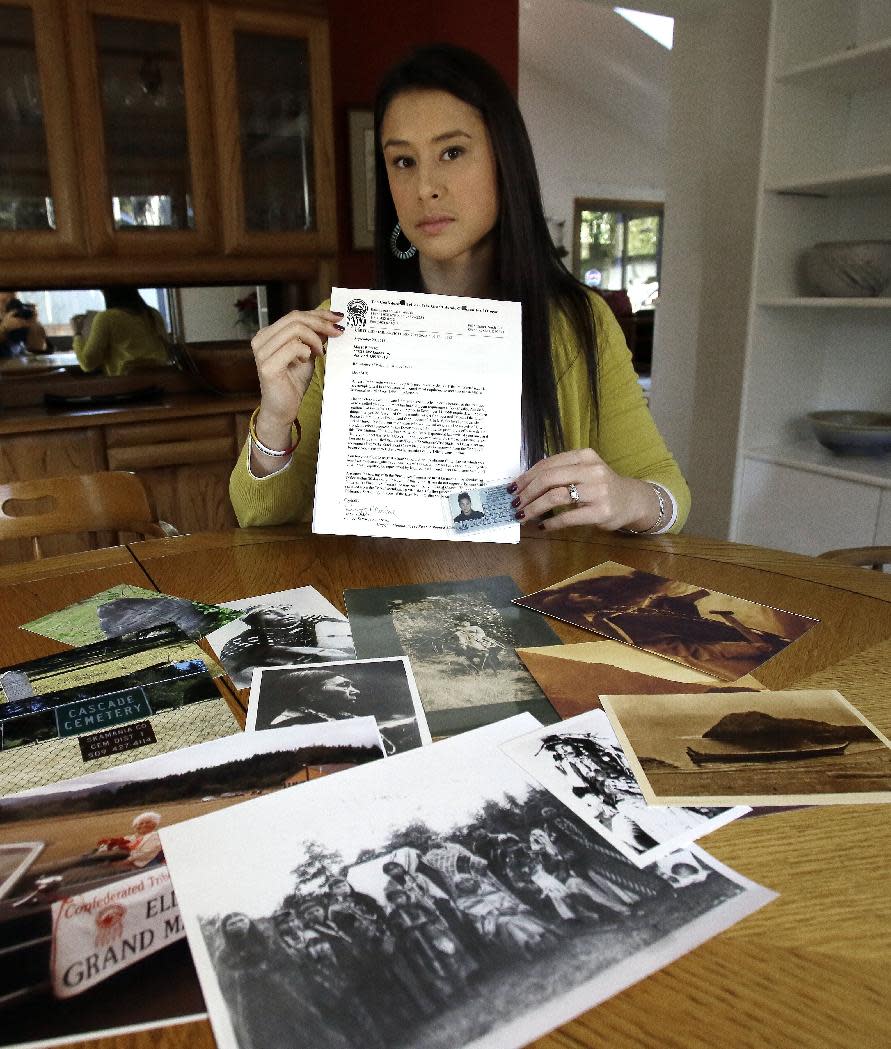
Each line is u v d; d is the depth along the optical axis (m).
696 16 2.83
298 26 2.25
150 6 2.07
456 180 1.06
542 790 0.49
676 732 0.56
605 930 0.38
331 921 0.39
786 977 0.36
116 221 2.17
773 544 2.24
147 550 1.00
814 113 2.13
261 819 0.47
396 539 1.03
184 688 0.63
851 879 0.42
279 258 2.40
